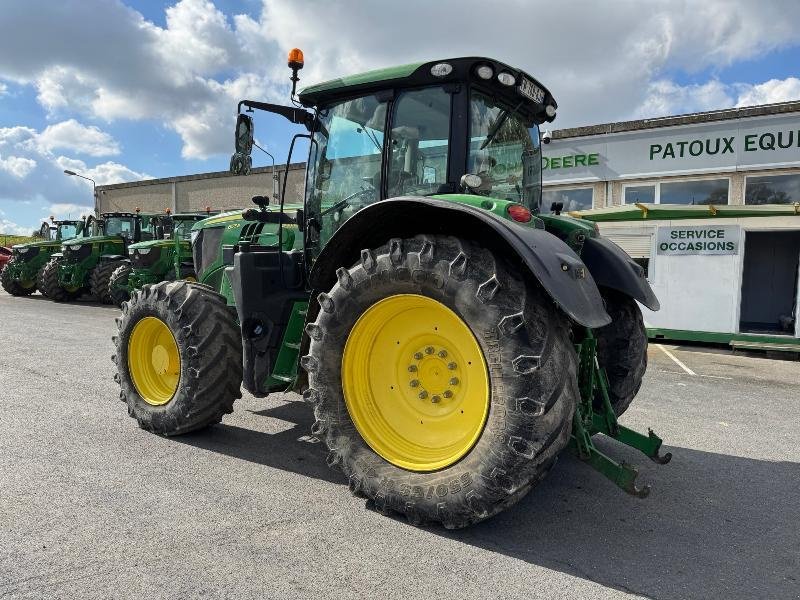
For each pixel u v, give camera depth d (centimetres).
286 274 416
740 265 984
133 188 3164
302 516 304
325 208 407
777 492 359
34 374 626
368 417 322
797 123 1210
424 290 290
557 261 273
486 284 272
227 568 251
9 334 929
